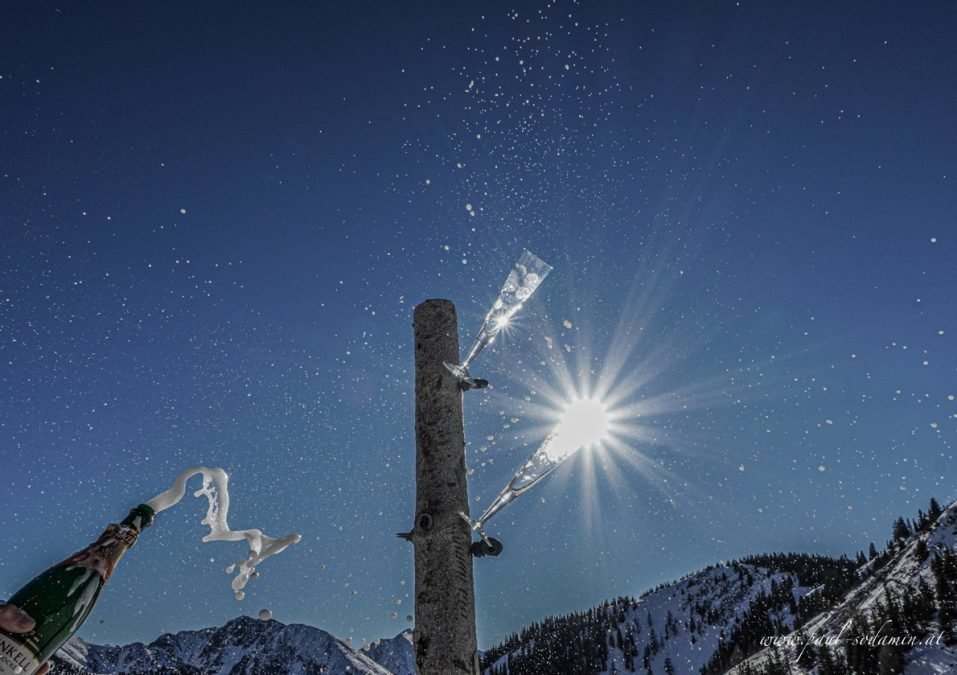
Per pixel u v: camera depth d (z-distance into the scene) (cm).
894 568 10969
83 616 165
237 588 191
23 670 152
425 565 230
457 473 245
